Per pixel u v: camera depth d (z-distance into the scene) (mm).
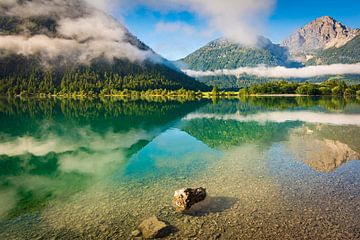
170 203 20438
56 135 52469
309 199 20469
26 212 20094
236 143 41719
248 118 74375
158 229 16344
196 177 26078
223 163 30641
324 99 156750
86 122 71125
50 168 31547
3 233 17250
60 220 18547
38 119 78188
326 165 29078
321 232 16062
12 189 25219
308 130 51312
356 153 33719
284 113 83875
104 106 132250
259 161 31094
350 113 78375
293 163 30000
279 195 21312
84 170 30234
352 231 16078
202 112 95562
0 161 35031
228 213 18641
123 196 22078
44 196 23125
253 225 17016
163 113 93625
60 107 127625
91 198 22016
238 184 23844
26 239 16469
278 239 15508
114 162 33031
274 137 45625
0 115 89562
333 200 20188
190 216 18375
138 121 72250
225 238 15734
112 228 17234
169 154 35875
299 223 17094
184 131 55000
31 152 39469
